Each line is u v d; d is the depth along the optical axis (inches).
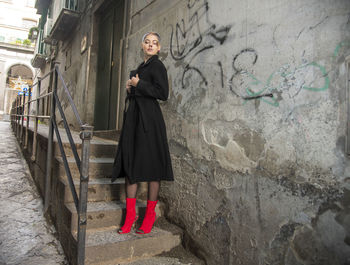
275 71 62.4
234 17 75.8
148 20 128.3
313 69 54.1
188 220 89.6
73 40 288.2
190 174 90.5
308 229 53.6
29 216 107.0
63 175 102.1
